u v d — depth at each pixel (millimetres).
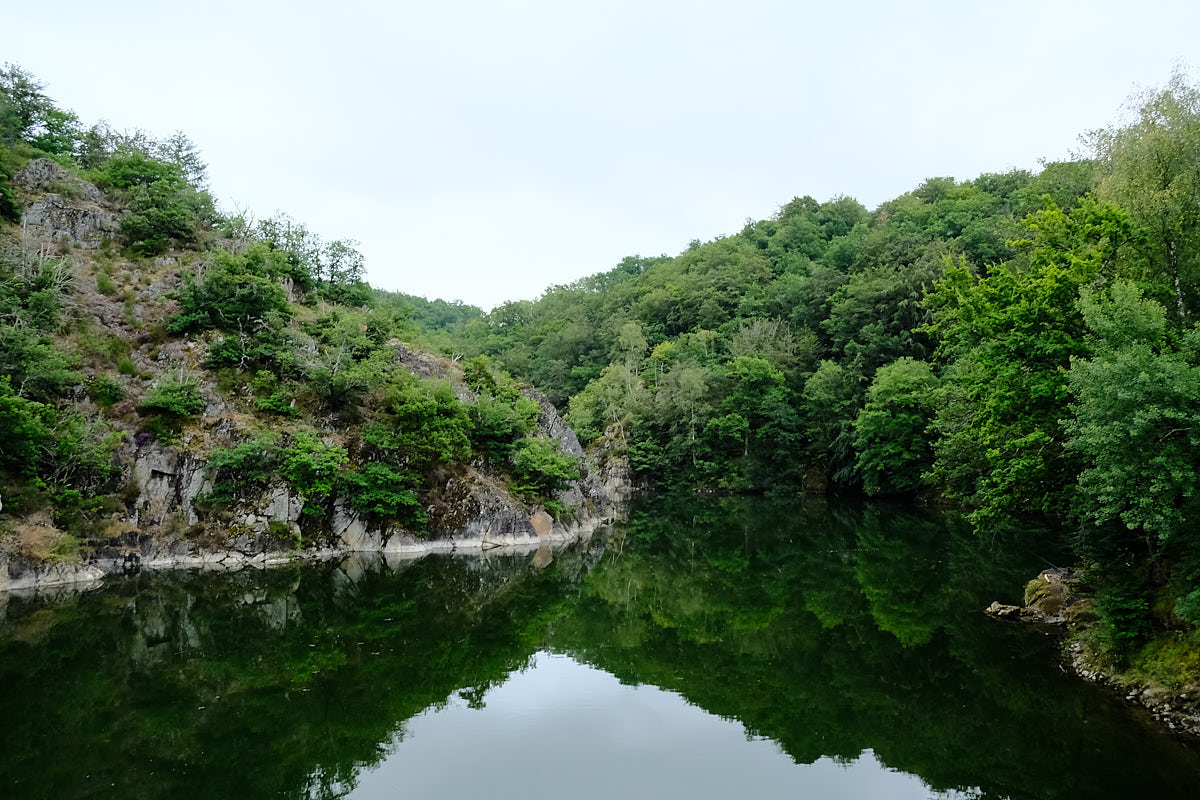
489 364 54219
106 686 17297
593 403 89625
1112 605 17578
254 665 19125
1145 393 13656
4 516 26172
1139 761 13070
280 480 33625
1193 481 13305
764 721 16062
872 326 70562
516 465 43656
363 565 32875
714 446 77750
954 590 28188
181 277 40094
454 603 27031
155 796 12031
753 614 26188
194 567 30578
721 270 107000
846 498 66312
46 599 24781
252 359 37531
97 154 51156
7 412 25484
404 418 38062
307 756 13906
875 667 19609
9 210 38469
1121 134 24281
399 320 51875
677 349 90875
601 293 137625
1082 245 21500
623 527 50781
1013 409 21281
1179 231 19594
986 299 22703
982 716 15914
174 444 31969
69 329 33531
